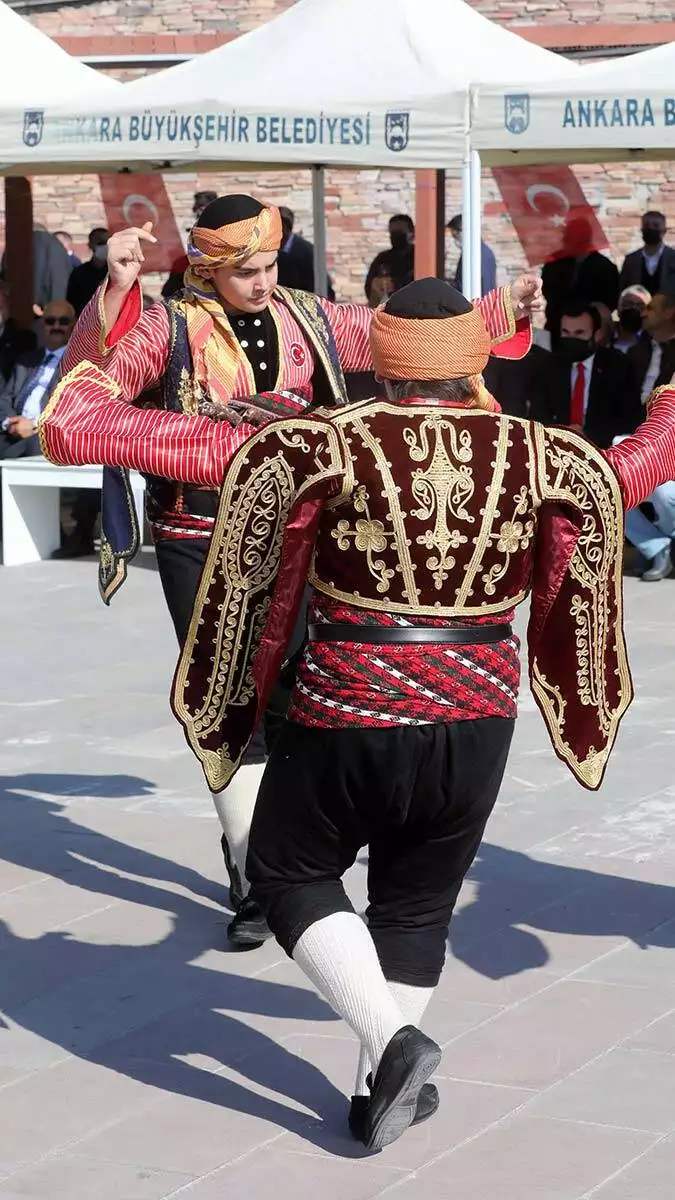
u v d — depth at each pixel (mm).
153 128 11156
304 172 20078
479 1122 3992
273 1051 4426
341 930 3592
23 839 6199
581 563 3611
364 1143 3787
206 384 4891
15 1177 3771
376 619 3494
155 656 9203
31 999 4785
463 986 4805
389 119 10680
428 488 3439
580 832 6191
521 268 19297
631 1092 4137
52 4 20328
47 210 21016
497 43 11859
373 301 16016
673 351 11664
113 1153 3881
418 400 3549
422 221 16094
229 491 3549
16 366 12617
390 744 3496
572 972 4902
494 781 3623
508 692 3592
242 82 11344
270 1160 3838
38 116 11477
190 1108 4105
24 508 12016
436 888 3752
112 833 6266
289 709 3662
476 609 3521
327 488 3445
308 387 5012
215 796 5145
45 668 8945
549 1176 3727
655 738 7484
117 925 5348
